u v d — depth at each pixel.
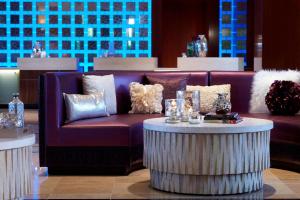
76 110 5.39
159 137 4.29
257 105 6.18
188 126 4.15
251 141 4.23
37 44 10.56
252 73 6.36
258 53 9.23
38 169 5.30
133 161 5.22
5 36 12.00
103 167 5.08
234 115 4.41
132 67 8.29
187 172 4.18
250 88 6.29
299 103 5.83
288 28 8.36
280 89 5.90
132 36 11.91
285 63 8.41
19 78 10.71
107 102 5.92
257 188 4.43
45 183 4.72
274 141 5.43
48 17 11.99
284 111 5.86
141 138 5.34
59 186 4.60
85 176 5.03
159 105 6.12
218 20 11.65
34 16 12.00
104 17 11.97
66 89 5.51
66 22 12.03
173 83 6.27
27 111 10.69
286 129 5.30
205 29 11.68
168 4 11.65
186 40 11.70
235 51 11.74
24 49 12.05
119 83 6.21
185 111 4.49
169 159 4.24
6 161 3.54
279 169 5.36
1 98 11.47
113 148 5.07
